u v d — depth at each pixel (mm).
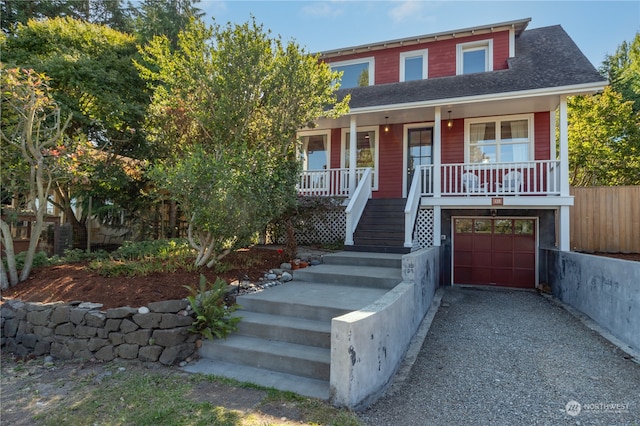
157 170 5457
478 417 3104
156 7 19453
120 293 4715
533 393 3570
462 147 10859
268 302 4906
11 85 5195
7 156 6020
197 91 6797
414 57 12336
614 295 5344
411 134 11547
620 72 18375
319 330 4121
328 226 10617
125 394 3357
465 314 6664
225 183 5121
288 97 6879
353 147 10375
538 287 8844
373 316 3420
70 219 12461
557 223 8750
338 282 6145
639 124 13961
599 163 14539
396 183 11609
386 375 3711
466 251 9922
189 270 5656
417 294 5605
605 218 8562
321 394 3307
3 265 5676
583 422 3049
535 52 11086
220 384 3553
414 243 8648
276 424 2824
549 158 9898
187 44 6824
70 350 4320
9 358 4461
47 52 10789
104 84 10398
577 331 5598
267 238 10336
